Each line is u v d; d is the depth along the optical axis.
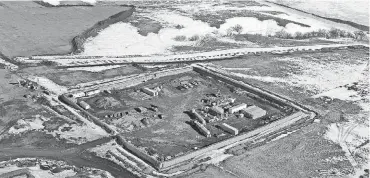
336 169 90.31
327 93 125.81
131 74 128.62
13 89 113.88
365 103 120.88
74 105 107.56
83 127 98.88
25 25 159.12
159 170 85.94
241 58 147.00
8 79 119.25
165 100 114.38
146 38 157.75
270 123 104.81
